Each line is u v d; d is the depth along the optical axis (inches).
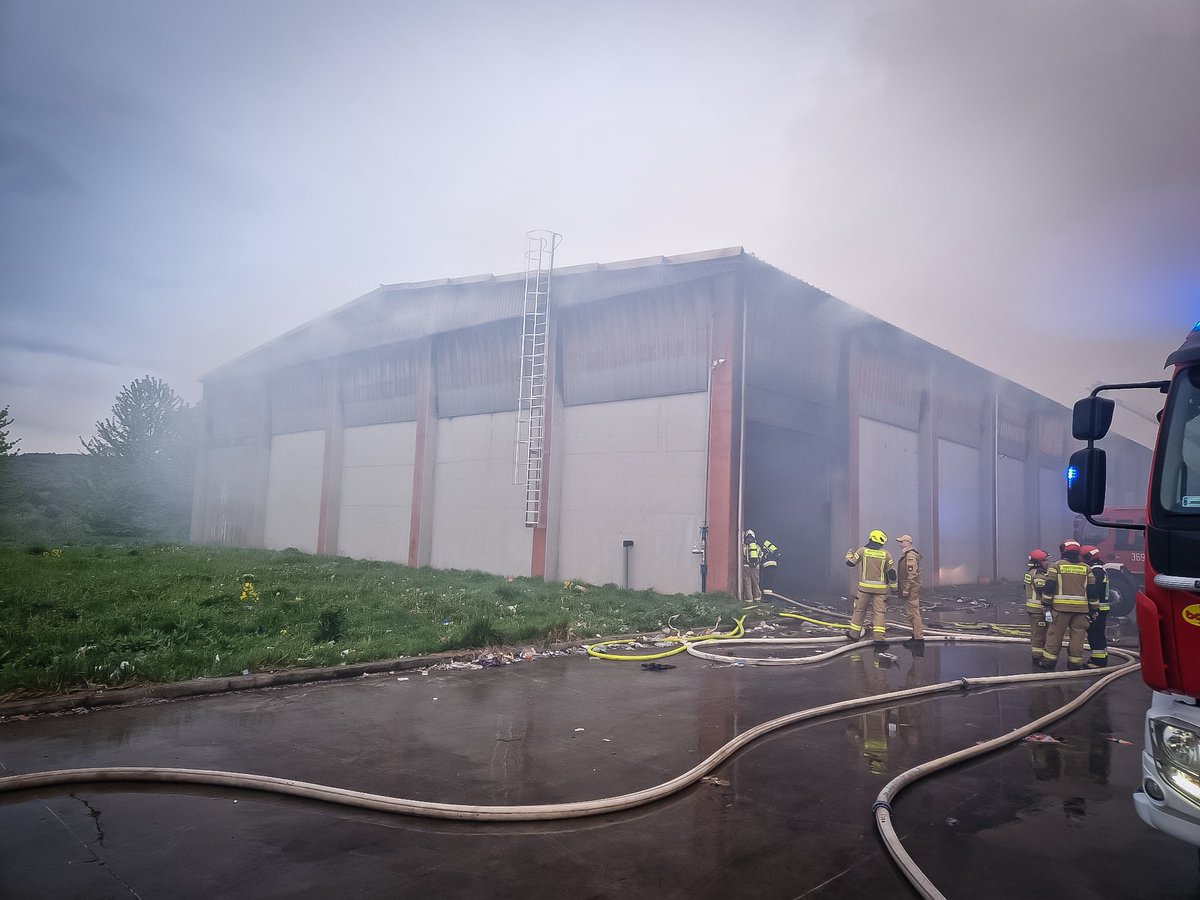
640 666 379.6
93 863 152.1
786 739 252.7
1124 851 169.3
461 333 842.2
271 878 147.3
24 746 223.5
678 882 149.3
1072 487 157.0
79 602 452.4
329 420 1023.0
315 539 1026.1
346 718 265.1
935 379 904.3
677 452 642.8
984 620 630.5
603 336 701.9
